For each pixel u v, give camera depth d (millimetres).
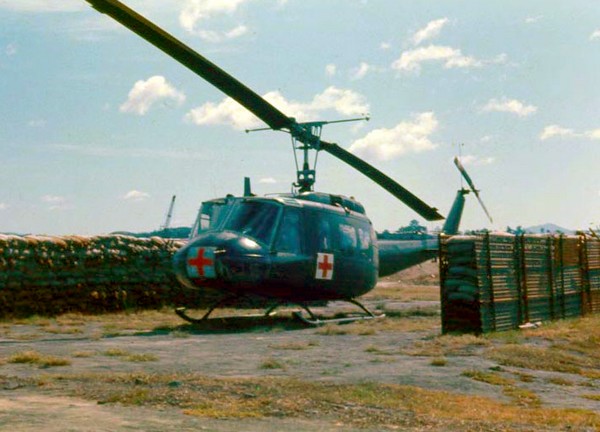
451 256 16062
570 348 13555
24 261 20484
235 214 18422
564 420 7312
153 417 6719
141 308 23578
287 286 18531
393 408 7477
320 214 19609
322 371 10375
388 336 15664
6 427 6043
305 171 21438
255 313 23844
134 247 23812
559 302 20078
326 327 16766
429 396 8336
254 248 17734
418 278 59500
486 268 16234
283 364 10742
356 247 20734
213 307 18922
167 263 24625
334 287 19984
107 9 15094
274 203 18547
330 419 6914
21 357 10867
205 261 17484
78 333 16641
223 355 12188
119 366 10625
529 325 17812
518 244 17922
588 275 22391
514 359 11875
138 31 15961
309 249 18938
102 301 22375
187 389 8086
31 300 20438
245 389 8125
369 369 10617
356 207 21625
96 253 22562
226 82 17781
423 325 18328
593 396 9258
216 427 6363
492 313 16281
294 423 6688
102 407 7164
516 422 7125
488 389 9398
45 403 7309
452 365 11086
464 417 7277
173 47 16484
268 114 19766
